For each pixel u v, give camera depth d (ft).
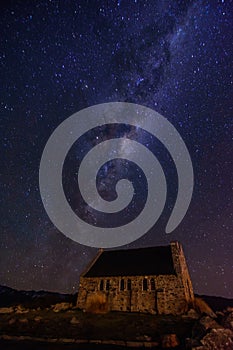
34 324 70.74
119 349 49.14
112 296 88.74
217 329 48.78
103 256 114.83
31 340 56.54
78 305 91.81
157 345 50.62
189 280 97.86
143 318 73.10
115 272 96.17
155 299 83.10
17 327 68.33
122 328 63.41
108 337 56.49
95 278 95.25
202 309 84.69
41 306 99.81
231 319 60.39
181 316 74.18
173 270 87.76
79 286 95.76
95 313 82.43
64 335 59.26
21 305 102.73
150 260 99.35
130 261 103.04
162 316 75.36
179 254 94.43
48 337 57.62
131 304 84.79
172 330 59.98
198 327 54.75
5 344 53.78
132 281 89.10
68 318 76.13
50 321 73.36
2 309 95.76
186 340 50.14
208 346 45.52
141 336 56.03
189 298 88.07
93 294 91.86
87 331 61.87
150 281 87.04
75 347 50.62
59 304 95.35
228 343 45.62
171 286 83.35
